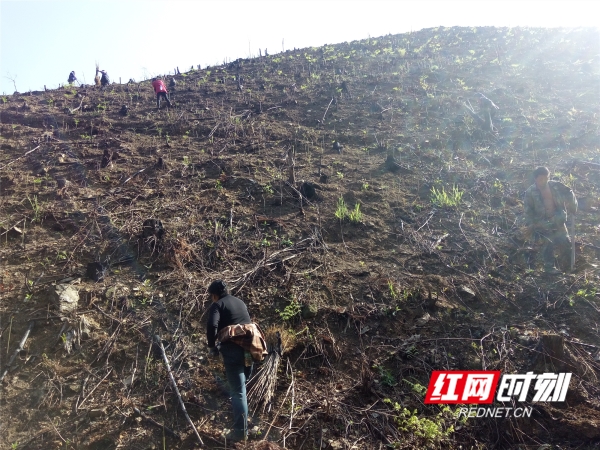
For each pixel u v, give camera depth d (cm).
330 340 493
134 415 421
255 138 997
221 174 824
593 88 1132
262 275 571
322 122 1077
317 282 568
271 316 523
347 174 839
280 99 1256
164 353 473
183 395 441
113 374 458
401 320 521
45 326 492
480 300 546
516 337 494
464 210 713
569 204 588
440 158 871
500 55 1485
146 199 746
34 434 403
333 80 1386
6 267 577
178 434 410
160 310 525
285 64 1697
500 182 773
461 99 1130
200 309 529
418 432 399
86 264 588
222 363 477
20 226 662
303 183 759
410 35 2030
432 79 1320
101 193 757
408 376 465
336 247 639
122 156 902
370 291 555
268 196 759
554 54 1438
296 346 490
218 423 422
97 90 1513
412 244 643
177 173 839
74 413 420
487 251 617
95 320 507
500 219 685
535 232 619
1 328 489
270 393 435
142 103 1305
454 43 1736
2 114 1145
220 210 720
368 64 1559
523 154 864
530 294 551
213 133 1032
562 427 414
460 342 494
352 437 410
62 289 527
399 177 820
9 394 431
